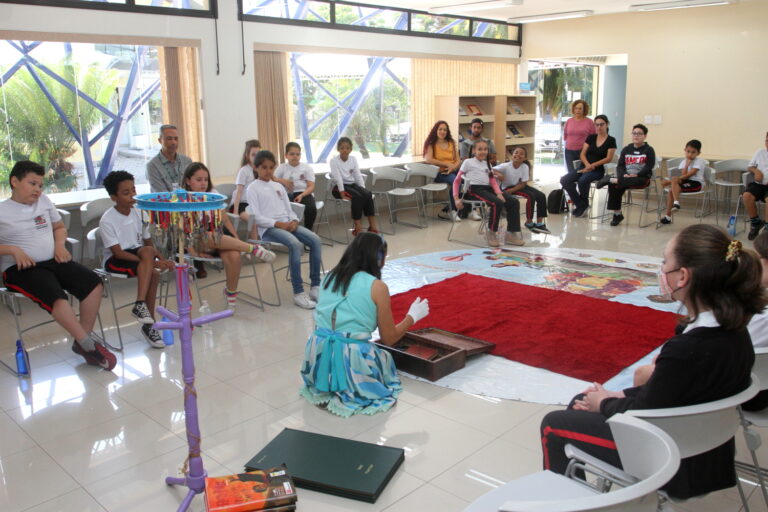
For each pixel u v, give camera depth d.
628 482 1.70
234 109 7.05
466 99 9.70
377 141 9.50
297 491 2.50
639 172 7.65
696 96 8.91
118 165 8.08
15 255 3.60
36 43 7.32
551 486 1.78
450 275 5.58
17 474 2.66
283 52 7.49
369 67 9.16
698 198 8.84
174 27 6.46
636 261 5.99
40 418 3.14
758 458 2.68
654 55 9.18
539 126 11.92
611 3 8.27
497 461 2.71
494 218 6.68
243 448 2.83
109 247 4.17
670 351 1.75
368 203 7.21
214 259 4.63
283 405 3.25
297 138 8.78
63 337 4.27
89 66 7.71
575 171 8.25
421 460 2.72
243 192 6.25
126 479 2.62
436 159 8.30
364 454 2.69
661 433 1.54
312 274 5.08
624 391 2.10
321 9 7.75
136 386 3.50
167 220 2.19
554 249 6.53
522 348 3.89
